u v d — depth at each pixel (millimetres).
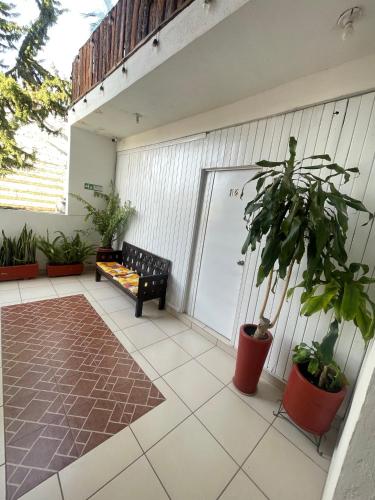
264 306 1785
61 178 5320
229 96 2240
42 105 5258
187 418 1605
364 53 1466
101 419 1512
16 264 3555
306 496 1226
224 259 2561
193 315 2953
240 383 1893
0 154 4781
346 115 1611
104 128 3885
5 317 2568
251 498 1192
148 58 1999
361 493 562
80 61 3494
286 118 1939
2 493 1080
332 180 1689
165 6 1829
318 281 1484
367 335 1188
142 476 1220
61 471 1194
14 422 1420
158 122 3254
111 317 2859
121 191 4477
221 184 2578
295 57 1581
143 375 1959
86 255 4254
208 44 1568
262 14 1274
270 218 1438
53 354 2076
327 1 1153
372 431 545
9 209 3654
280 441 1525
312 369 1513
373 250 1516
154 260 3449
